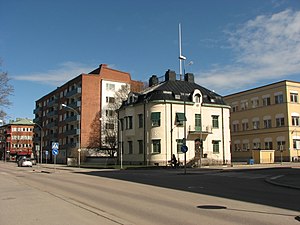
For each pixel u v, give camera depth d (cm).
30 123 13125
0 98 3678
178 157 4803
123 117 5531
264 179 2481
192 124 4966
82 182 2303
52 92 9519
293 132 6216
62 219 956
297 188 1803
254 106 6969
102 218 967
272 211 1080
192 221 924
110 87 7619
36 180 2533
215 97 5319
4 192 1672
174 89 5056
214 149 5109
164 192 1644
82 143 7138
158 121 4816
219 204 1236
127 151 5331
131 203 1270
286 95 6253
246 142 7112
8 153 12725
